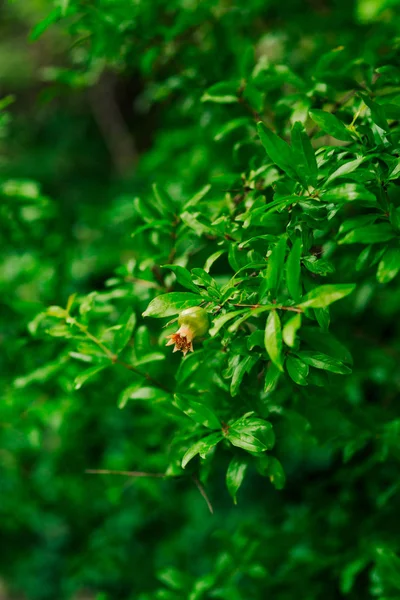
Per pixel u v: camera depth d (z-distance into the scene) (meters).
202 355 1.02
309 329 0.95
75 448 1.73
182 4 1.37
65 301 1.49
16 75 5.24
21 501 1.98
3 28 5.06
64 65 5.04
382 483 1.43
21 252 1.48
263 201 0.98
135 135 5.41
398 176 0.90
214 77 1.35
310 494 1.54
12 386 1.36
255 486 2.44
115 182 4.27
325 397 1.17
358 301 1.37
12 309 1.46
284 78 1.13
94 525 2.06
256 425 0.94
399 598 1.21
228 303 0.90
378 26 1.48
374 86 1.11
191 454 0.93
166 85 1.37
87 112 5.74
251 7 1.45
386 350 1.59
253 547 1.35
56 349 1.31
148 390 1.05
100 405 1.47
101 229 1.94
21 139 5.59
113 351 1.05
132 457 1.46
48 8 2.42
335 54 1.11
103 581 2.09
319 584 1.39
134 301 1.31
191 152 1.74
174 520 2.24
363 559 1.31
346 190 0.87
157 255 1.11
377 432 1.23
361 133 0.96
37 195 1.34
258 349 0.93
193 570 2.18
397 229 0.88
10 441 1.62
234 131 1.32
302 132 0.90
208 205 1.11
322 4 1.78
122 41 1.30
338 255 1.18
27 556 2.55
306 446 1.88
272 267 0.85
